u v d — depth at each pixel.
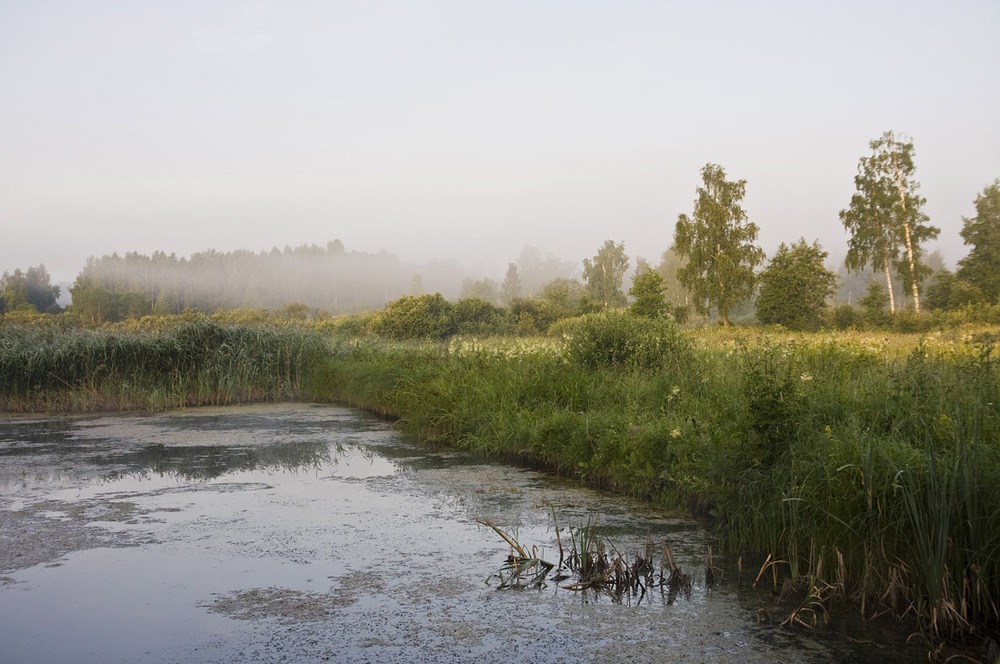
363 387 15.94
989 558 4.33
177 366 17.30
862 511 4.94
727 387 8.94
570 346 12.52
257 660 4.12
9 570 5.64
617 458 8.12
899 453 5.21
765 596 5.00
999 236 44.50
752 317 53.72
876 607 4.72
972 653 4.07
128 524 6.90
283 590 5.18
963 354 9.23
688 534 6.35
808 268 39.97
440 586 5.25
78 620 4.67
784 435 6.09
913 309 44.47
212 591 5.17
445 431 11.38
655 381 10.08
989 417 5.92
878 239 45.28
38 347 16.58
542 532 6.50
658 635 4.42
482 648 4.26
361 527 6.74
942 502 4.37
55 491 8.28
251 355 18.41
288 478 8.88
